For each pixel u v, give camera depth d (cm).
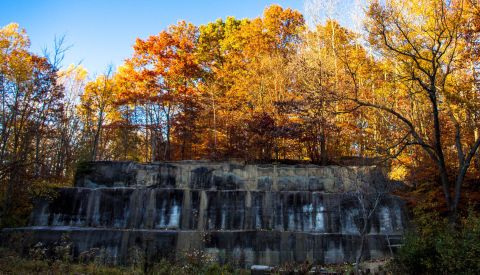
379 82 2270
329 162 2352
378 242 1619
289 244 1611
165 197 1809
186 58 3050
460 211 1778
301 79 2348
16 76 2230
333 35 2500
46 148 2545
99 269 1316
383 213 1745
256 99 2709
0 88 2159
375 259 1555
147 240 1573
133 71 3089
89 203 1823
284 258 1586
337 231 1734
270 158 2480
